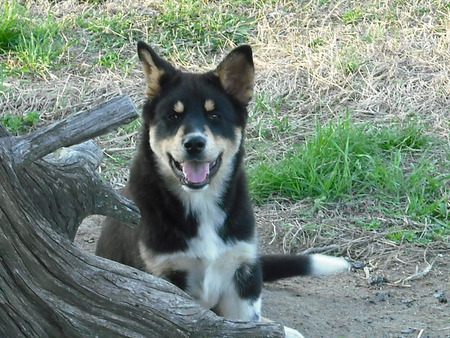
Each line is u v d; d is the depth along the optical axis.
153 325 4.43
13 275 4.23
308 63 10.88
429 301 6.57
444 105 9.87
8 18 11.56
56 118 9.79
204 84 6.02
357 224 7.75
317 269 6.71
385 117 9.62
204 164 5.77
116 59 11.23
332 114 9.82
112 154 9.06
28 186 4.34
